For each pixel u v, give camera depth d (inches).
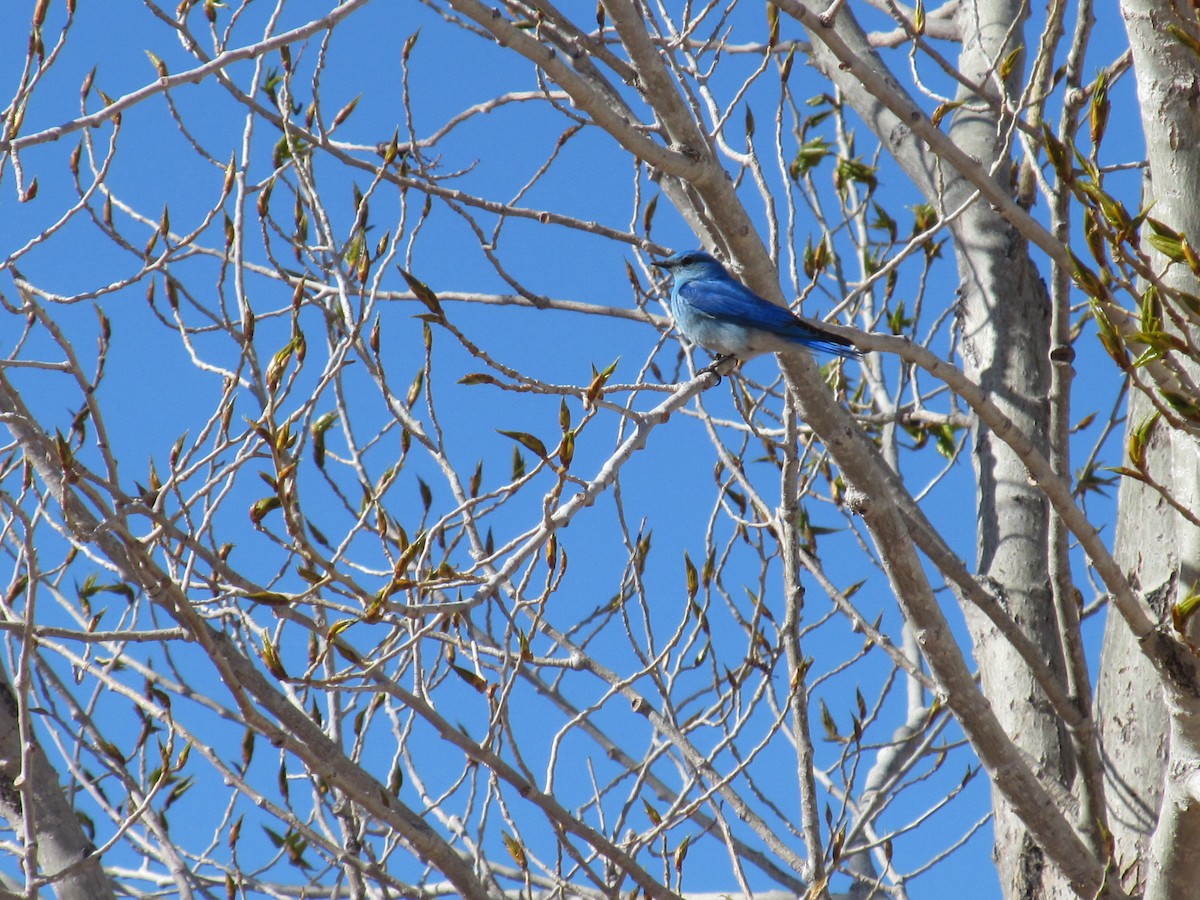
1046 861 475.2
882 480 452.1
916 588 448.5
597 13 441.7
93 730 476.4
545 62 364.2
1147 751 451.5
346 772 396.2
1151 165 359.9
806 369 439.8
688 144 399.9
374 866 417.4
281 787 437.7
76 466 338.0
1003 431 402.0
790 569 483.8
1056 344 461.4
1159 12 352.8
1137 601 364.8
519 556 337.1
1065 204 436.5
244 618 425.7
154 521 355.3
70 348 354.9
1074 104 429.4
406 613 324.5
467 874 390.0
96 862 407.8
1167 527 433.1
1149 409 446.9
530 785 392.2
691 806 427.5
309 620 337.1
